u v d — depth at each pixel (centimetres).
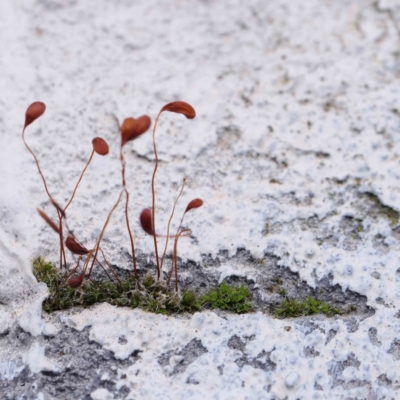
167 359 13
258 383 13
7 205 14
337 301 14
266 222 14
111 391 13
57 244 14
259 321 13
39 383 13
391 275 14
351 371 13
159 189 14
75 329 13
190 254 14
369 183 14
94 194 14
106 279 14
